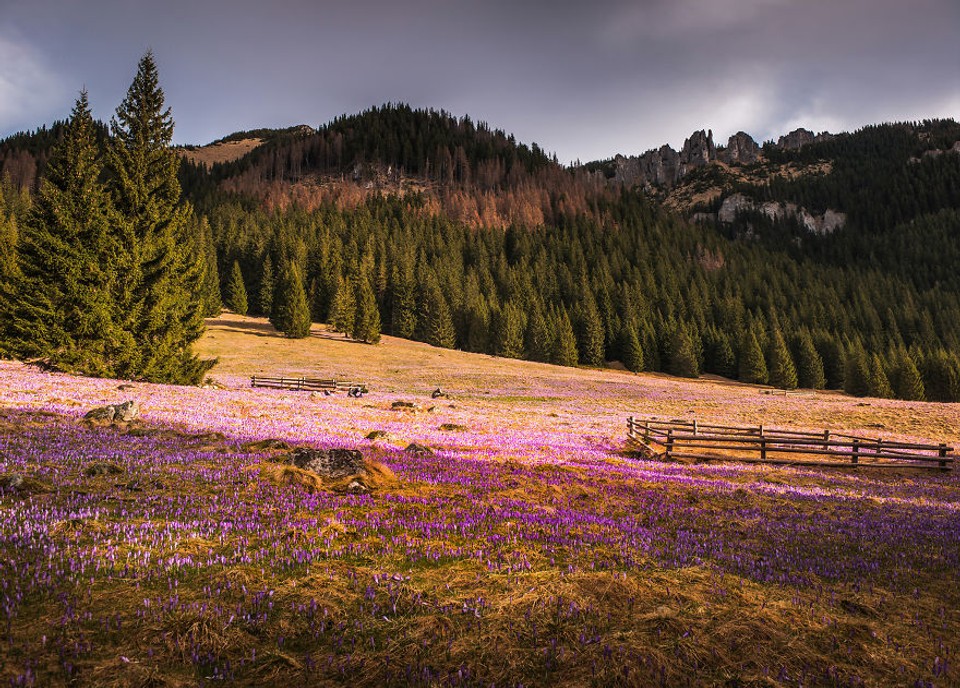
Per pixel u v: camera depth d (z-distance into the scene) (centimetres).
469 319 13088
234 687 388
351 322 11231
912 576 711
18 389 2377
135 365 3534
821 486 1596
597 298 16038
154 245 3712
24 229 3478
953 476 1992
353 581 580
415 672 409
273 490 987
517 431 2877
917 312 18238
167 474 1047
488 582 596
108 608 482
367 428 2439
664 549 773
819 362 12775
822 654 469
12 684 357
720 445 2666
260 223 17488
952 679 442
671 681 412
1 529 641
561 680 407
